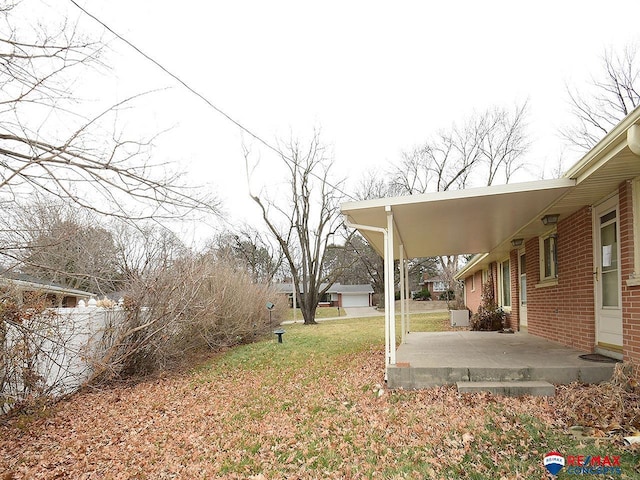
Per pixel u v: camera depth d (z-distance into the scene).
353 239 34.06
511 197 6.20
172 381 8.65
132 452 4.70
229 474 3.91
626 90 17.47
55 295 10.31
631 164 4.88
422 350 8.42
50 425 5.89
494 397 5.55
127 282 8.88
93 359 7.54
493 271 16.23
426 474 3.55
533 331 10.67
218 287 12.83
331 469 3.85
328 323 23.78
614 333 6.33
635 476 3.22
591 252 6.91
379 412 5.39
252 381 8.19
